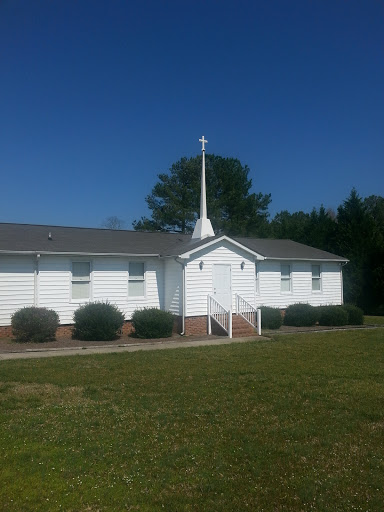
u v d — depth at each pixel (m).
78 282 19.14
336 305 25.86
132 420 7.65
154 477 5.69
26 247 17.95
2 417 7.71
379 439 6.88
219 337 18.72
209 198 42.31
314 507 5.03
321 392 9.40
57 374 10.92
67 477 5.67
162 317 18.73
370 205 68.38
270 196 46.69
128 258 20.34
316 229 36.06
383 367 12.03
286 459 6.20
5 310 17.39
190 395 9.18
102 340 17.56
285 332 20.61
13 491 5.34
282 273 25.75
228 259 21.17
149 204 46.34
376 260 31.89
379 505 5.05
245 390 9.61
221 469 5.90
